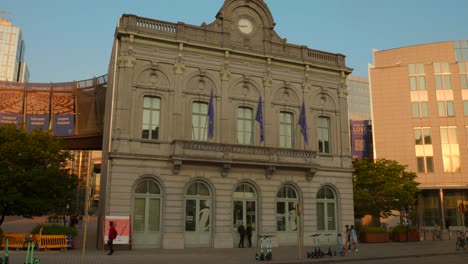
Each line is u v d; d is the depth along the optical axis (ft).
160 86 92.27
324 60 112.47
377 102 203.41
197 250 82.69
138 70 90.94
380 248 91.91
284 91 105.81
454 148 191.72
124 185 84.53
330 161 107.76
